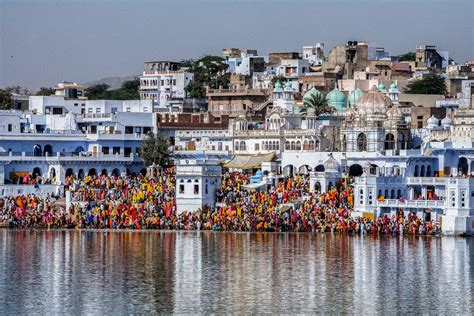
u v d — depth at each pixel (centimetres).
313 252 19962
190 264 18862
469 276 18025
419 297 16650
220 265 18775
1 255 19688
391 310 15925
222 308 15962
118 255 19688
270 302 16288
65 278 17812
